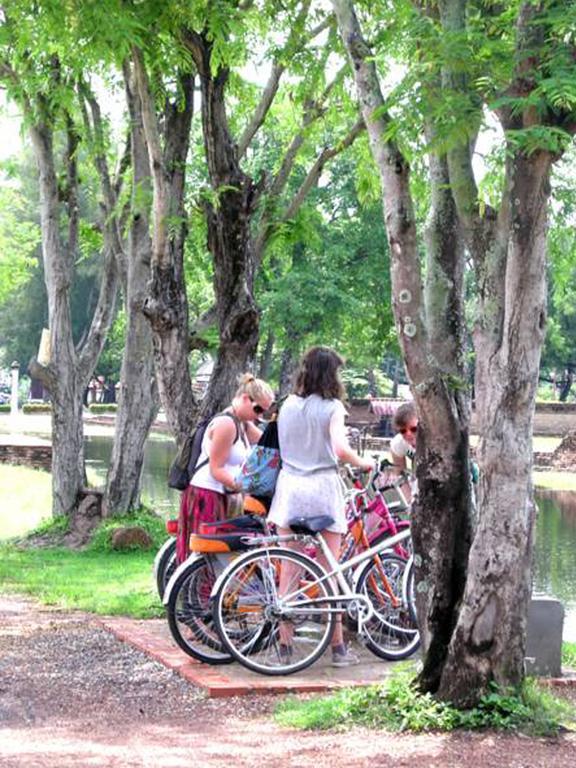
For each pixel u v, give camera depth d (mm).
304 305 41844
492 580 8344
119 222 19984
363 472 10359
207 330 14398
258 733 8281
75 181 21156
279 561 9742
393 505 10602
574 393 96188
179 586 9891
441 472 8625
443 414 8578
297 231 14312
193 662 9930
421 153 8344
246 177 12836
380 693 8656
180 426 13070
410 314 8531
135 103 15836
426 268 9008
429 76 8297
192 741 8102
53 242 20875
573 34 7980
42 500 28031
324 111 14375
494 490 8328
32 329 80062
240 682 9336
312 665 9914
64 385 20516
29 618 12297
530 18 8117
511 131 7855
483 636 8367
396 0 10383
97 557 18203
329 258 42219
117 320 46500
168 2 12055
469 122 8047
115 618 12297
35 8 12320
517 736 8125
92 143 19812
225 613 9695
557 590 18250
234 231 12836
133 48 12398
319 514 9750
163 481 36219
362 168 14891
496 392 8305
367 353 46062
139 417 19875
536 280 8188
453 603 8609
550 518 31125
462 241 8992
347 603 9781
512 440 8297
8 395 104062
